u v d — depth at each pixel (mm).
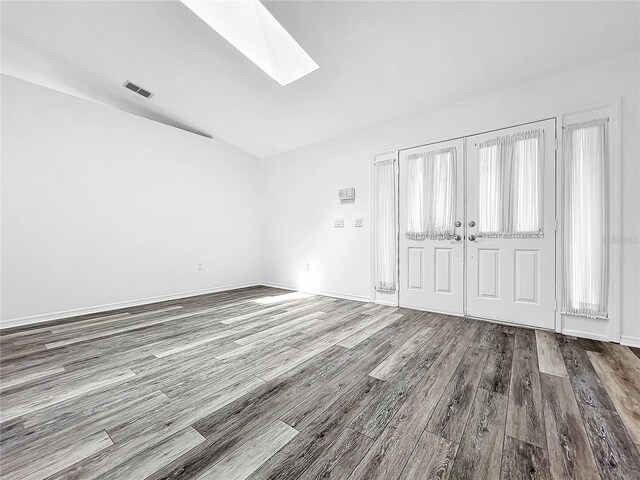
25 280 2836
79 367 1860
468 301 2912
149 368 1841
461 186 2926
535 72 2438
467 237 2900
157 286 3818
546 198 2473
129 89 3324
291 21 2195
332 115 3467
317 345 2205
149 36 2559
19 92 2818
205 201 4379
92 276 3266
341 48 2436
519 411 1336
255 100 3410
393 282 3449
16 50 2727
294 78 2924
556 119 2420
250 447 1126
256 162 5094
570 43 2107
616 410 1338
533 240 2541
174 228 4016
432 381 1628
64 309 3059
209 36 2527
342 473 992
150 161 3777
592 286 2275
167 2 2230
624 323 2164
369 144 3645
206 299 3938
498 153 2701
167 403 1446
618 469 996
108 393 1546
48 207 2979
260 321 2854
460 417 1297
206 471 1008
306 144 4348
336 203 4008
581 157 2316
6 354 2072
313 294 4266
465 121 2896
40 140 2936
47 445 1151
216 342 2287
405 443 1135
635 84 2119
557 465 1016
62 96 3080
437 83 2705
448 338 2320
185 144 4145
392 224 3449
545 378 1647
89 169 3262
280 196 4781
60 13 2344
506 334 2398
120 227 3496
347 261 3902
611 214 2207
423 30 2162
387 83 2795
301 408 1387
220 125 4094
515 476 968
